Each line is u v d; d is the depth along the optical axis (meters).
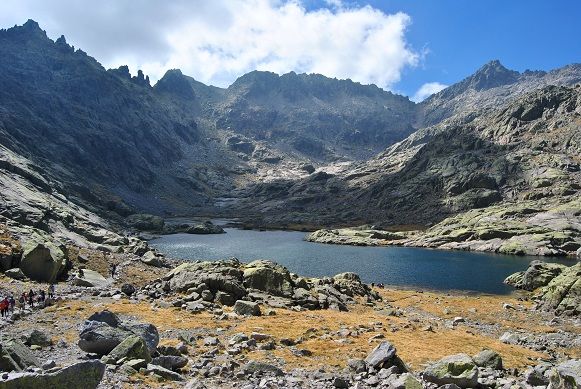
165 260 111.75
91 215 174.50
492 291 93.00
